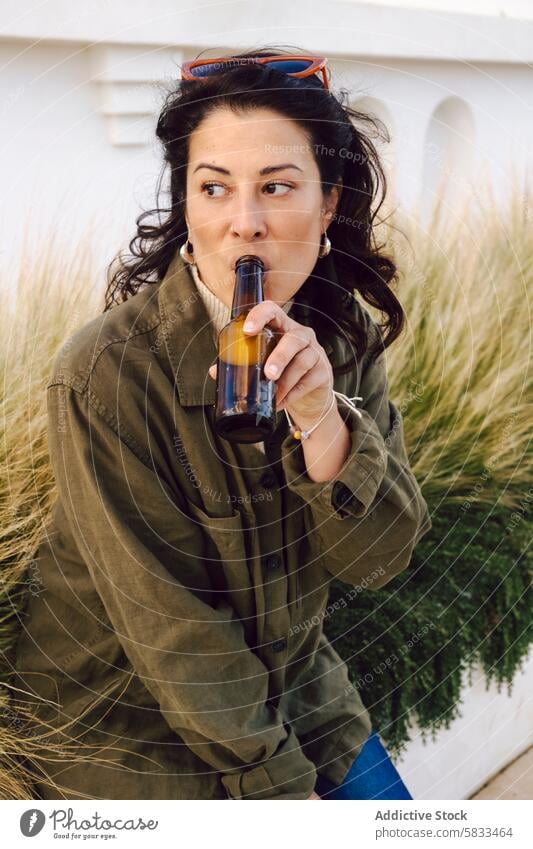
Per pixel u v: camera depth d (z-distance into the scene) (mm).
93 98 1617
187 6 1631
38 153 1576
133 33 1583
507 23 2119
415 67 2029
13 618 1437
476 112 2195
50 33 1502
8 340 1581
